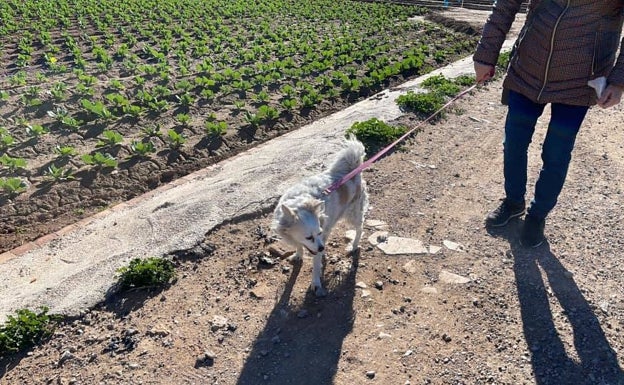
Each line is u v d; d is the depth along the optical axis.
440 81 4.86
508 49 6.58
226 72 5.72
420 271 2.24
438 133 3.71
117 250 2.55
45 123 4.52
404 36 8.52
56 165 3.81
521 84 2.08
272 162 3.43
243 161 3.64
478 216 2.62
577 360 1.76
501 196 2.82
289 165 3.32
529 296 2.06
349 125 3.94
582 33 1.89
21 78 5.40
